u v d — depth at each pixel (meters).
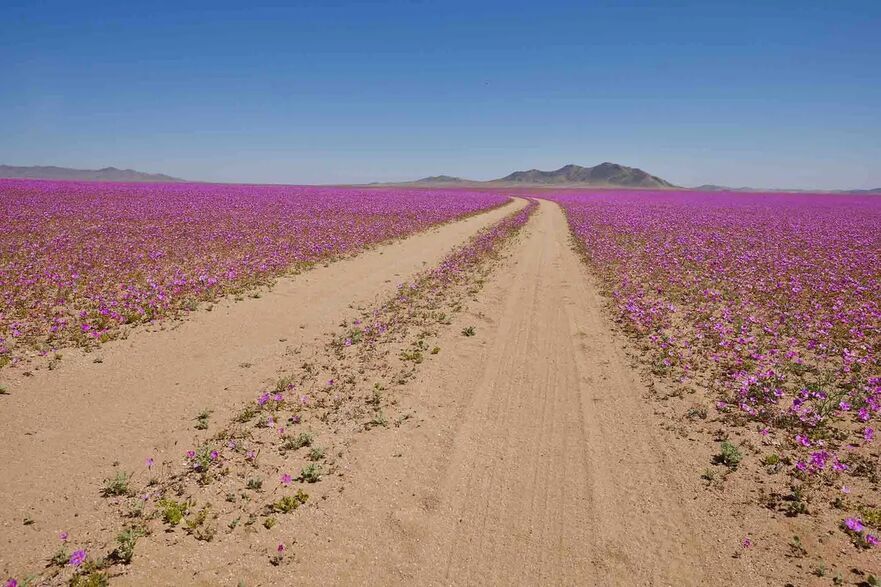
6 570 4.15
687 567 4.49
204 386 7.87
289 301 12.88
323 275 16.06
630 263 19.20
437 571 4.43
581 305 13.33
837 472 5.81
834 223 36.41
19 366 7.98
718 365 9.10
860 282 15.80
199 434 6.48
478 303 13.38
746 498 5.40
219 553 4.53
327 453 6.20
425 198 64.38
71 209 29.59
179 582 4.19
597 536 4.88
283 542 4.71
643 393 8.02
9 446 5.91
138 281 13.62
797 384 8.24
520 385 8.31
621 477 5.82
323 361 9.09
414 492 5.50
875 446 6.37
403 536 4.84
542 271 18.08
